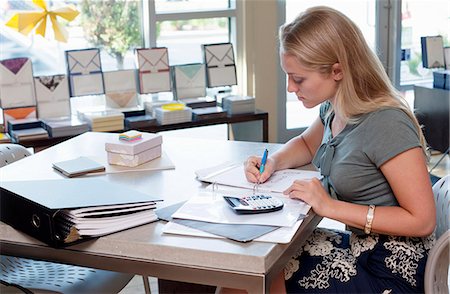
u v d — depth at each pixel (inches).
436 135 183.0
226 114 152.7
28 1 147.9
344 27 69.6
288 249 60.3
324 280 69.4
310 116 189.0
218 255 56.9
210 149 91.0
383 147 67.8
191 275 58.2
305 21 69.9
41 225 62.0
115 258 60.8
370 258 69.7
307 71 70.0
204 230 60.8
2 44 147.3
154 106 150.3
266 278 56.0
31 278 77.1
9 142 133.5
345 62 69.4
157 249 59.1
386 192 70.3
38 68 151.9
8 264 80.7
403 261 68.6
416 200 66.3
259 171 76.5
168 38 164.4
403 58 200.2
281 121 184.7
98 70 149.6
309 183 68.0
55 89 144.6
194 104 155.3
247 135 164.6
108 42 159.0
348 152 70.5
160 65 155.3
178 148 91.9
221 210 65.7
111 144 83.0
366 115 70.3
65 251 63.1
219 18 169.8
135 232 62.1
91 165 81.5
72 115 152.2
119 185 69.7
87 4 154.6
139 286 117.3
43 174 80.0
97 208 61.1
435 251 66.1
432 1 198.8
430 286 66.8
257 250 56.8
